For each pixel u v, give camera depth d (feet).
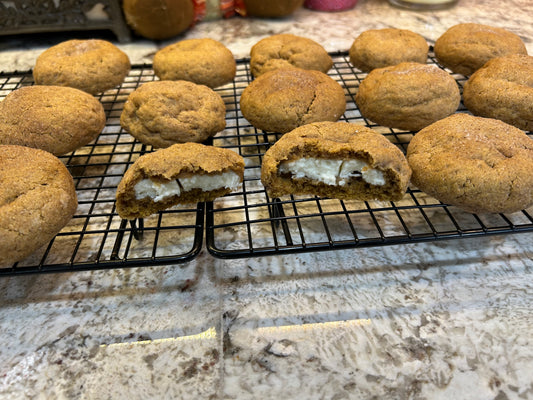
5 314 0.62
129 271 0.68
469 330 0.58
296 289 0.64
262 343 0.57
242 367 0.54
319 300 0.63
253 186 0.84
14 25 1.34
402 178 0.67
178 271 0.68
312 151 0.70
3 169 0.66
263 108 0.86
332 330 0.59
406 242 0.60
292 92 0.86
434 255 0.70
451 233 0.60
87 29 1.39
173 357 0.56
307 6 1.73
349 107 1.07
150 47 1.42
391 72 0.91
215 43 1.12
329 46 1.40
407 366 0.54
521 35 1.41
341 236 0.73
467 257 0.69
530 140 0.72
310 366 0.55
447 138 0.72
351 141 0.70
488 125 0.74
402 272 0.67
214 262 0.69
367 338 0.58
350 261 0.69
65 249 0.71
